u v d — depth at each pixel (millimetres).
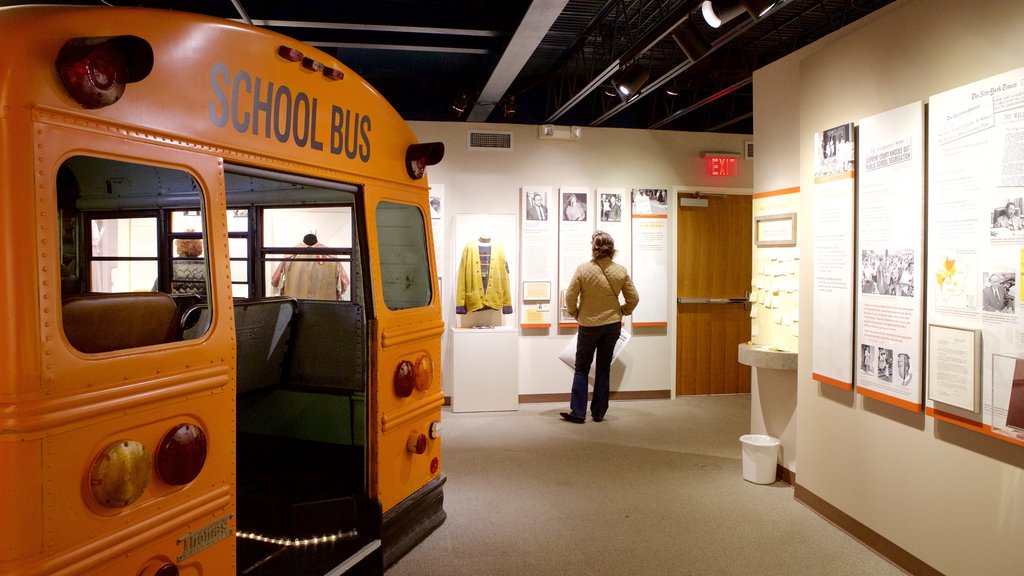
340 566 2605
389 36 5922
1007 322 2557
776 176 4586
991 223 2631
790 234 4398
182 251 3168
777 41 6695
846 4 5770
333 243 3945
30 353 1453
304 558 2674
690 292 7551
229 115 2104
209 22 2035
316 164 2551
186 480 1849
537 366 7156
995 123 2609
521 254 7062
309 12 5219
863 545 3477
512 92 7355
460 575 3078
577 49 6602
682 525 3744
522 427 6113
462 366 6660
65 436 1521
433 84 8297
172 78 1884
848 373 3566
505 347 6719
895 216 3205
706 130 8367
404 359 3137
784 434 4523
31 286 1459
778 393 4582
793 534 3621
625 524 3750
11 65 1457
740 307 7723
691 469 4832
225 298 2062
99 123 1643
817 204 3846
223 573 2031
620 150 7285
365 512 2908
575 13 5859
